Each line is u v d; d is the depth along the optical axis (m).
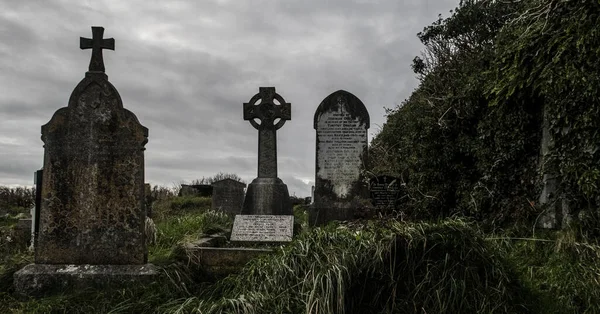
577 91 7.96
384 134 17.38
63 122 7.54
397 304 5.99
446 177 10.72
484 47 13.91
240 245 9.41
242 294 6.04
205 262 7.89
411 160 11.52
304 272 6.06
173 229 10.87
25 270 7.21
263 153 12.06
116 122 7.55
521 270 6.93
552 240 7.51
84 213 7.45
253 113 12.21
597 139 7.72
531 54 9.03
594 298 6.04
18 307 6.64
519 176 9.23
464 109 10.49
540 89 8.86
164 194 25.84
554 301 6.14
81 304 6.57
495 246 6.87
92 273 7.14
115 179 7.50
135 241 7.41
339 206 11.55
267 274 6.28
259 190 11.70
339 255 6.15
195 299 6.43
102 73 7.62
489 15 15.90
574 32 8.28
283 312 5.68
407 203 11.38
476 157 10.23
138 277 7.11
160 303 6.51
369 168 12.04
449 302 5.79
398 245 6.32
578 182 7.73
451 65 15.51
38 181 9.22
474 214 9.62
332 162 11.73
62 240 7.41
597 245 6.94
